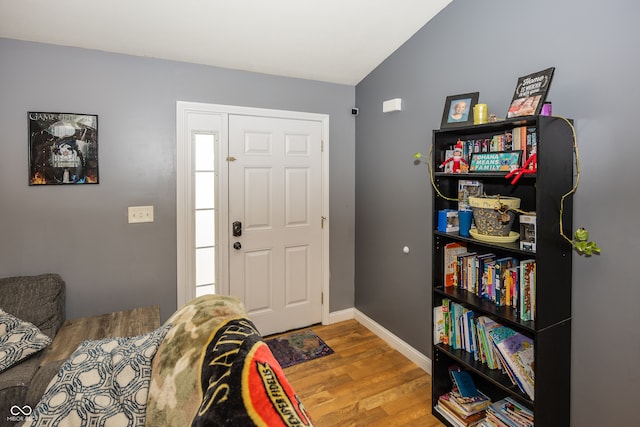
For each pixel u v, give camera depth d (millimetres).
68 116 2254
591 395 1577
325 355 2678
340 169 3205
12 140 2143
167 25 2146
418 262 2523
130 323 2180
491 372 1784
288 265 3053
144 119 2457
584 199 1567
